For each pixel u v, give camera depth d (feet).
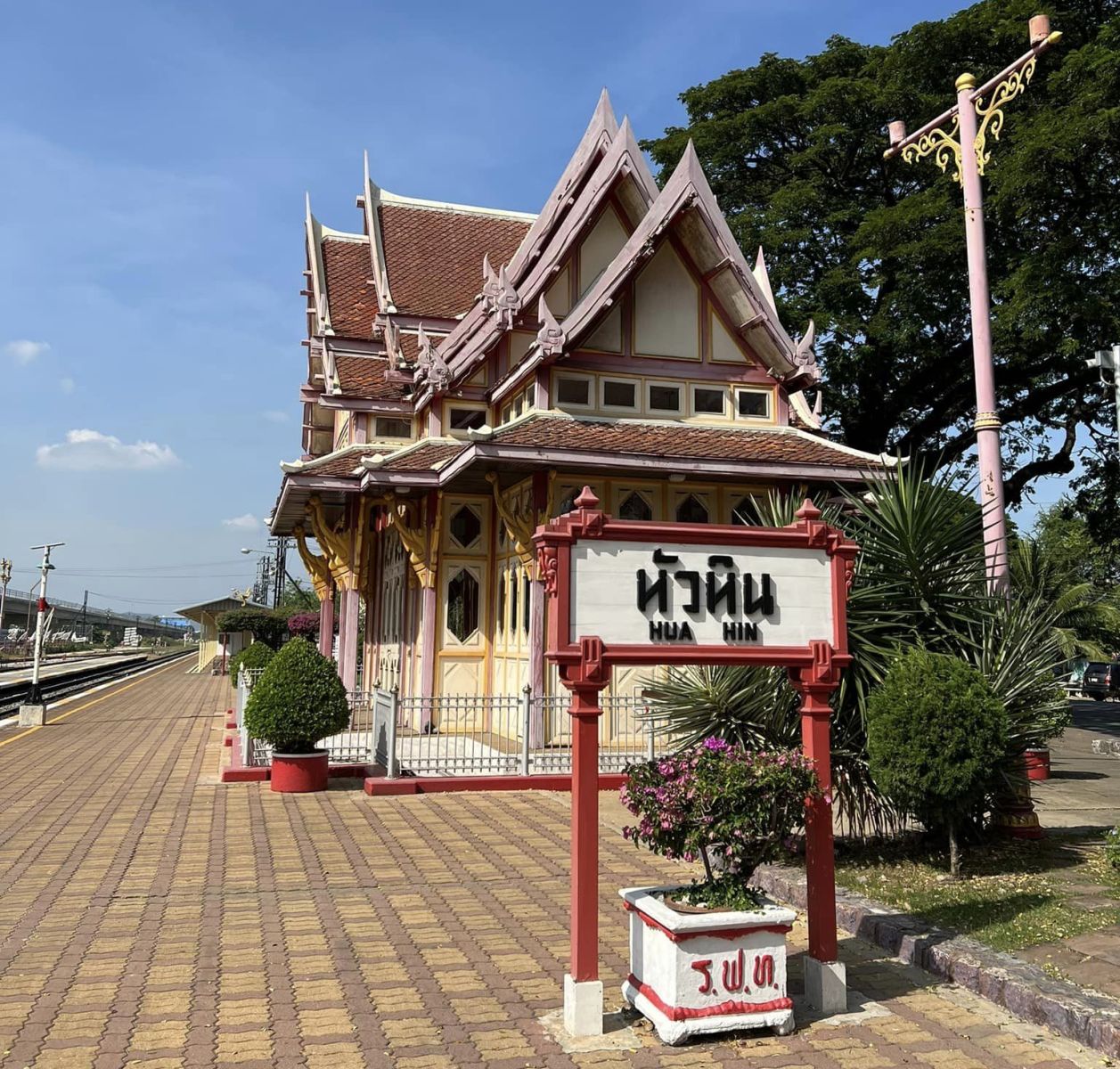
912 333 72.18
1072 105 58.75
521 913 22.93
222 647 166.71
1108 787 42.19
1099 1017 15.28
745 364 53.21
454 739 50.90
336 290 73.36
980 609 27.35
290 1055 15.08
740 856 17.04
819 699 17.88
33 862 27.63
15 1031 15.97
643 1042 15.60
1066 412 82.33
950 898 22.44
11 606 374.02
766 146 87.35
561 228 53.67
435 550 53.72
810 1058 15.02
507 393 55.26
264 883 25.45
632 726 46.68
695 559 17.52
